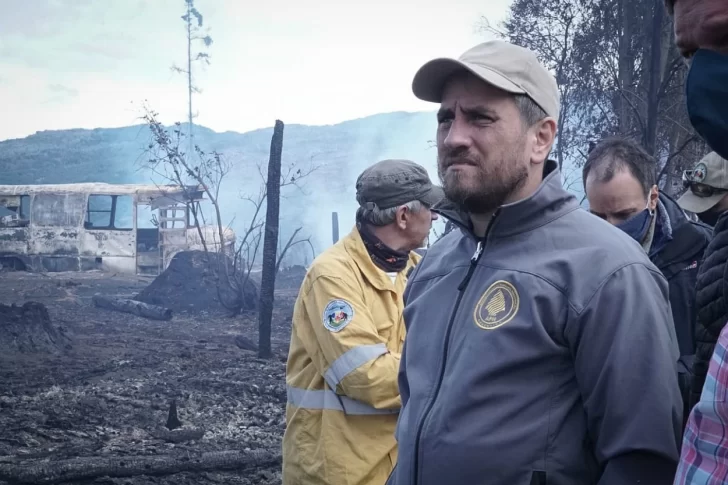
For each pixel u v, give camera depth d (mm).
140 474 5805
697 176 2908
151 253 24641
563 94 14422
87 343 12336
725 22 1397
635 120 12391
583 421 1861
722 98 1396
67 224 24875
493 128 1958
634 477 1730
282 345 12758
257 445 6777
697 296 1737
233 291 17172
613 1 14086
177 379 9367
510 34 15016
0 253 24797
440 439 1898
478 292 2002
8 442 6617
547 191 1991
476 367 1891
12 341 11180
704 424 1319
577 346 1836
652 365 1762
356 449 2801
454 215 2184
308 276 3008
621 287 1815
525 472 1814
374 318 2934
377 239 2963
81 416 7605
